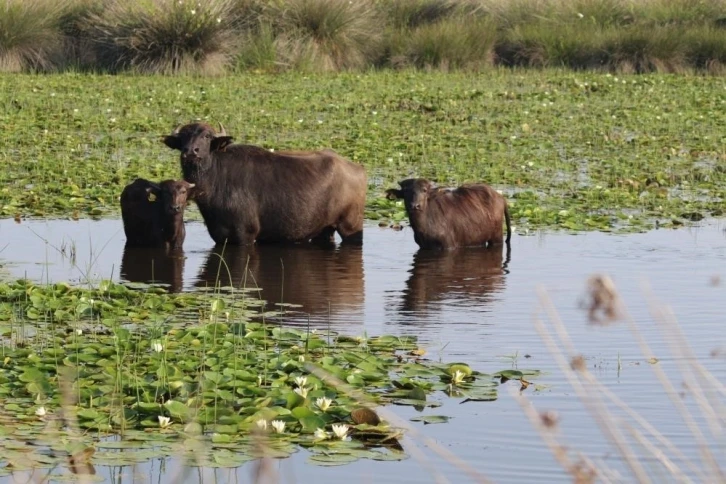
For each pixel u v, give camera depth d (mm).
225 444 25406
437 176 61688
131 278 41906
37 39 104750
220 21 105812
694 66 112938
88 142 70250
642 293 39375
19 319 35469
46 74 101500
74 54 106188
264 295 39719
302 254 47062
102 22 105812
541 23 118000
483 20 117500
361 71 108875
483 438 26109
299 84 98188
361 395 27781
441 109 86438
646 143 73938
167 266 44094
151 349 31984
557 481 23766
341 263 45219
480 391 29172
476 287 40969
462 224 47906
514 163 66188
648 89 98688
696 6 124250
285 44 108250
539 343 33625
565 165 66000
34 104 83500
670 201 56969
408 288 40844
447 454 22625
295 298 39312
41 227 49719
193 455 24688
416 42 111312
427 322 36094
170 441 25531
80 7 109062
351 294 39938
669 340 33656
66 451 24844
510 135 76250
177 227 46719
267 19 111062
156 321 35312
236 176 48188
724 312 36781
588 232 50719
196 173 47562
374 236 50719
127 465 24109
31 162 62312
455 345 33469
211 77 101812
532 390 29312
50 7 107312
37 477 23469
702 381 29719
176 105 85312
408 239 50094
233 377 29109
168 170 61469
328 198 48781
